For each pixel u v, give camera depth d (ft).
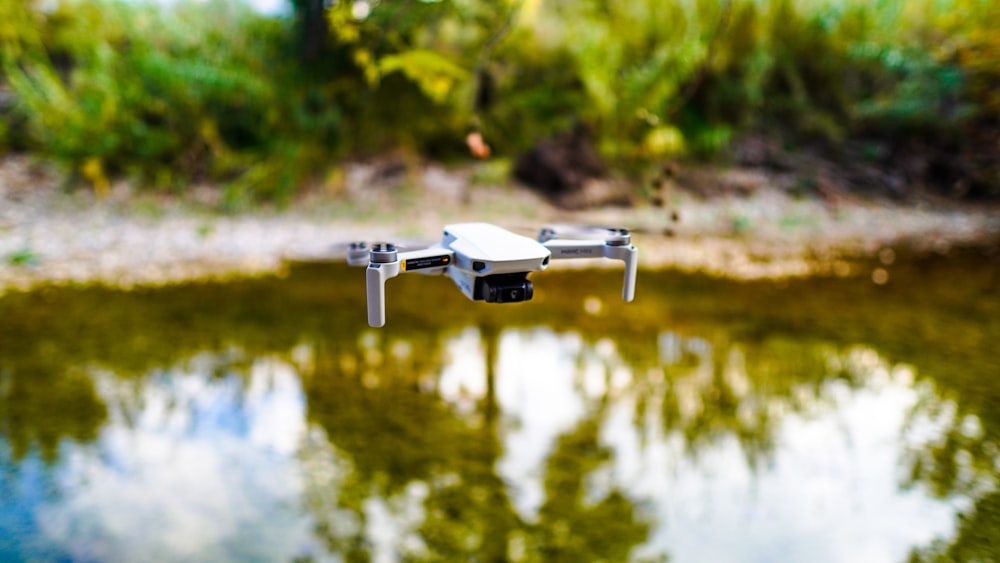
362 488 2.62
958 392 3.36
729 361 3.73
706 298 4.83
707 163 8.07
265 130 7.52
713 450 2.87
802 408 3.20
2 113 7.16
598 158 7.55
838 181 8.17
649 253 6.06
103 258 5.49
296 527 2.41
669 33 8.19
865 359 3.76
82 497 2.52
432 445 2.88
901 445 2.90
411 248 2.06
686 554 2.30
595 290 4.99
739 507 2.52
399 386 3.37
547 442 2.92
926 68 8.46
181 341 3.89
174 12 7.74
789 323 4.33
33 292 4.69
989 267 5.76
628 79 7.83
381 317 1.72
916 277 5.44
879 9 8.58
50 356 3.64
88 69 7.35
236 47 7.70
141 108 7.28
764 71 8.29
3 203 6.39
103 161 7.06
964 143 8.49
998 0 7.76
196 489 2.58
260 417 3.06
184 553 2.28
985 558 2.28
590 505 2.54
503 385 3.40
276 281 5.06
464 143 7.89
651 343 3.97
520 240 1.85
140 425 2.98
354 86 7.57
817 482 2.67
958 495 2.59
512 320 4.33
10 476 2.62
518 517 2.48
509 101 7.87
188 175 7.24
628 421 3.08
